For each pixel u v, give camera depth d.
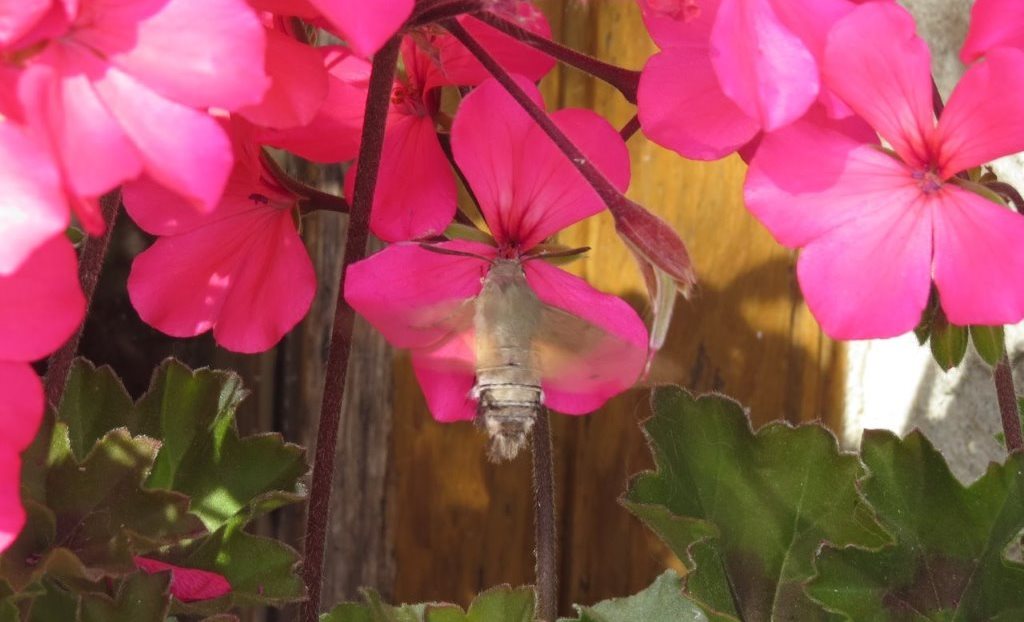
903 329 0.28
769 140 0.28
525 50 0.31
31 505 0.28
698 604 0.34
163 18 0.23
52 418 0.30
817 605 0.35
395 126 0.32
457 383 0.30
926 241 0.28
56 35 0.22
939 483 0.33
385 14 0.23
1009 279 0.27
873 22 0.27
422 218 0.31
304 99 0.25
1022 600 0.32
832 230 0.28
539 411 0.34
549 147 0.30
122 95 0.23
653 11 0.28
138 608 0.29
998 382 0.33
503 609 0.33
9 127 0.22
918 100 0.28
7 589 0.28
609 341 0.30
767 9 0.26
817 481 0.35
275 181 0.32
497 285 0.30
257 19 0.23
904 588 0.33
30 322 0.22
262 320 0.32
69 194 0.22
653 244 0.27
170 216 0.32
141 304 0.32
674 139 0.29
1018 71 0.27
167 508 0.30
